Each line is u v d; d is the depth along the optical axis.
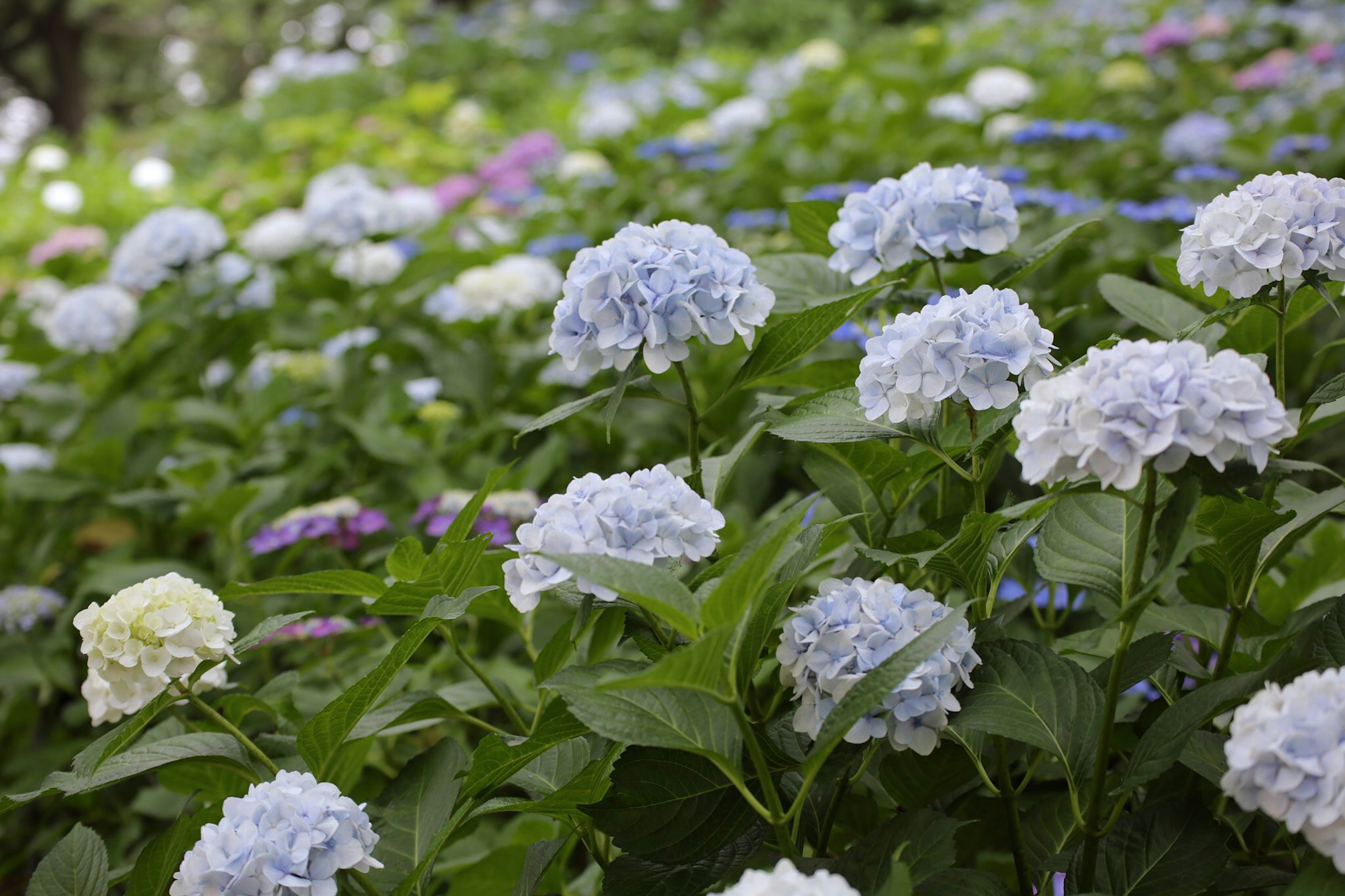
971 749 1.58
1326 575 2.13
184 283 4.59
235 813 1.46
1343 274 1.56
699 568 2.42
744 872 1.44
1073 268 3.73
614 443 3.66
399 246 5.24
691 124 7.35
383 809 1.75
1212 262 1.59
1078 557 1.61
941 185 1.98
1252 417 1.21
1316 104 6.08
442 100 11.08
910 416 1.60
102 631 1.69
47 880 1.69
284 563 3.07
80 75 24.72
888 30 14.16
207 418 3.92
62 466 4.07
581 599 1.56
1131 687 1.56
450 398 3.97
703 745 1.38
